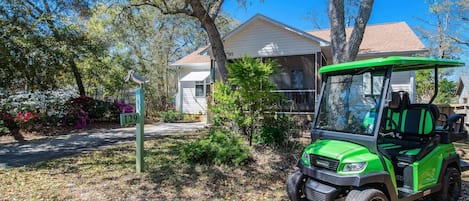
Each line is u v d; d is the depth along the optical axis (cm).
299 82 1306
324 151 366
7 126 1048
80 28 1294
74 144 884
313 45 1238
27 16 1044
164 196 451
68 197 439
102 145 865
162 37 2492
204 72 1867
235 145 648
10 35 958
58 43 1098
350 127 387
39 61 1032
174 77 2566
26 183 500
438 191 413
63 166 611
